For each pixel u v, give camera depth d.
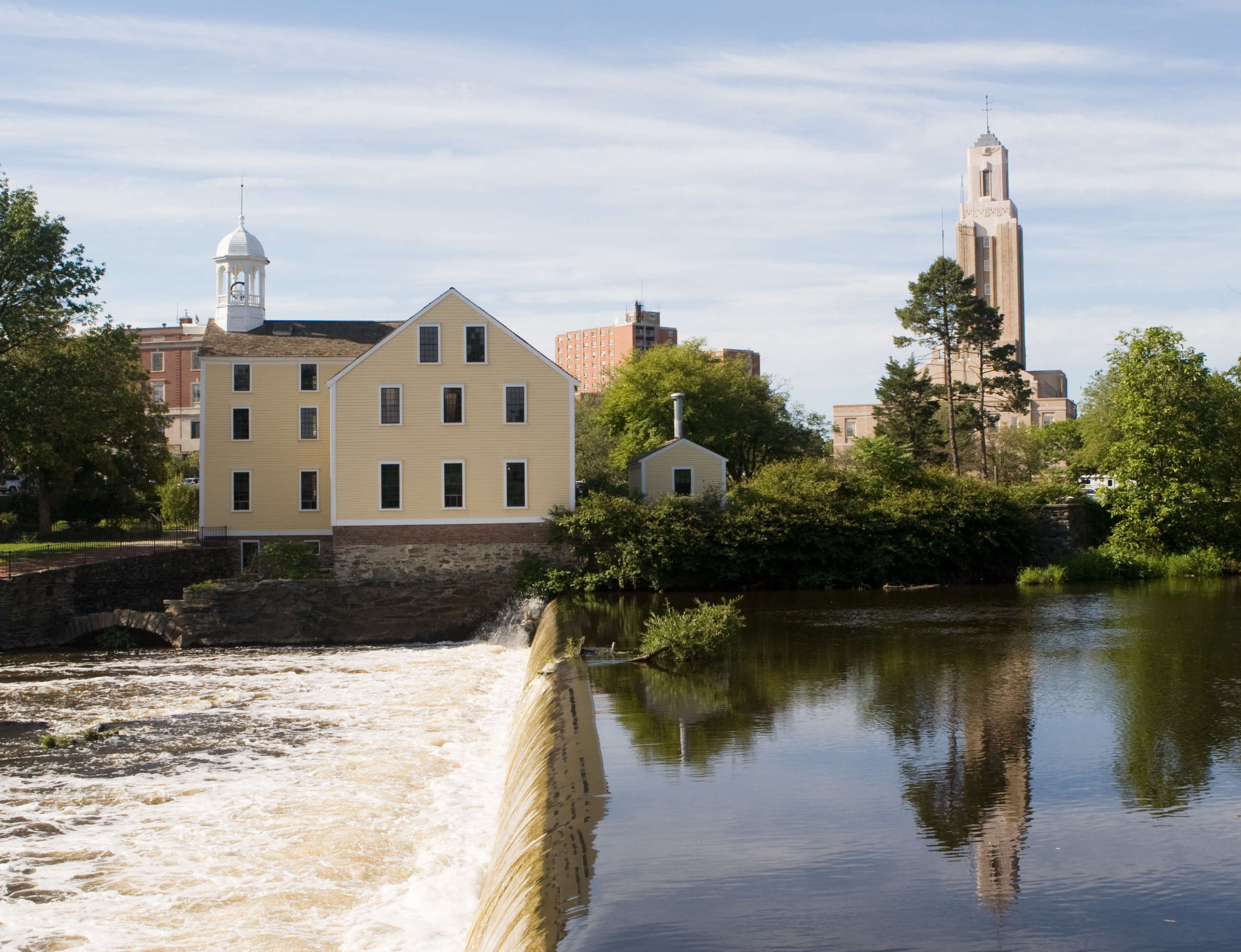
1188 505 45.03
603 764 14.12
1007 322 145.00
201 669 30.58
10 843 15.07
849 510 43.00
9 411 42.78
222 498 46.00
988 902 9.15
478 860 14.03
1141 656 23.08
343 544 40.00
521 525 40.75
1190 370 45.75
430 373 40.41
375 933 11.69
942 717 16.94
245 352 46.38
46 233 44.19
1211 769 13.62
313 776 18.47
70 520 58.53
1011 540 44.97
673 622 24.30
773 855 10.43
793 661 22.88
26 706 25.06
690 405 68.44
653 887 9.57
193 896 12.96
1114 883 9.62
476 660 32.16
